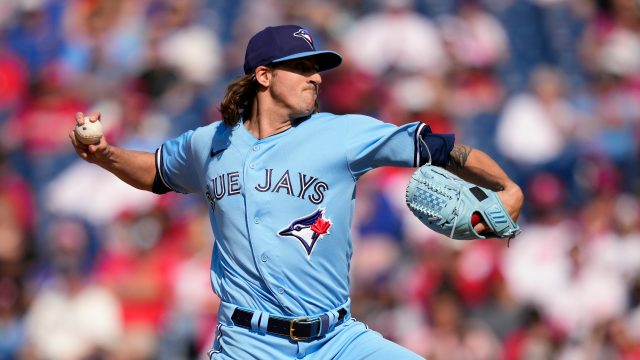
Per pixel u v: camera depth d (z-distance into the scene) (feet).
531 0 185.68
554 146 153.69
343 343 54.65
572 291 129.59
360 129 53.98
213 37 175.32
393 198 133.69
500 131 154.92
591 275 130.52
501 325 118.11
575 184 149.48
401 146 53.72
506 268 127.85
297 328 53.67
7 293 123.85
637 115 163.12
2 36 183.21
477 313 118.62
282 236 53.57
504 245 128.98
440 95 154.81
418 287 119.03
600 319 123.34
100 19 178.09
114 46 171.94
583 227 137.39
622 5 190.08
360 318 115.65
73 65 170.40
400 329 114.01
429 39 167.94
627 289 131.34
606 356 120.06
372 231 130.11
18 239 128.88
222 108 55.36
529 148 152.66
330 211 53.88
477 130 155.02
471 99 161.38
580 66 179.01
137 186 59.52
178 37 169.78
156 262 122.93
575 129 156.76
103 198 141.69
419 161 53.78
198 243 122.31
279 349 53.93
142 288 120.16
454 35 170.91
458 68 166.30
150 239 127.85
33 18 183.93
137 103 155.22
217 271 56.24
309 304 53.98
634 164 155.43
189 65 164.76
